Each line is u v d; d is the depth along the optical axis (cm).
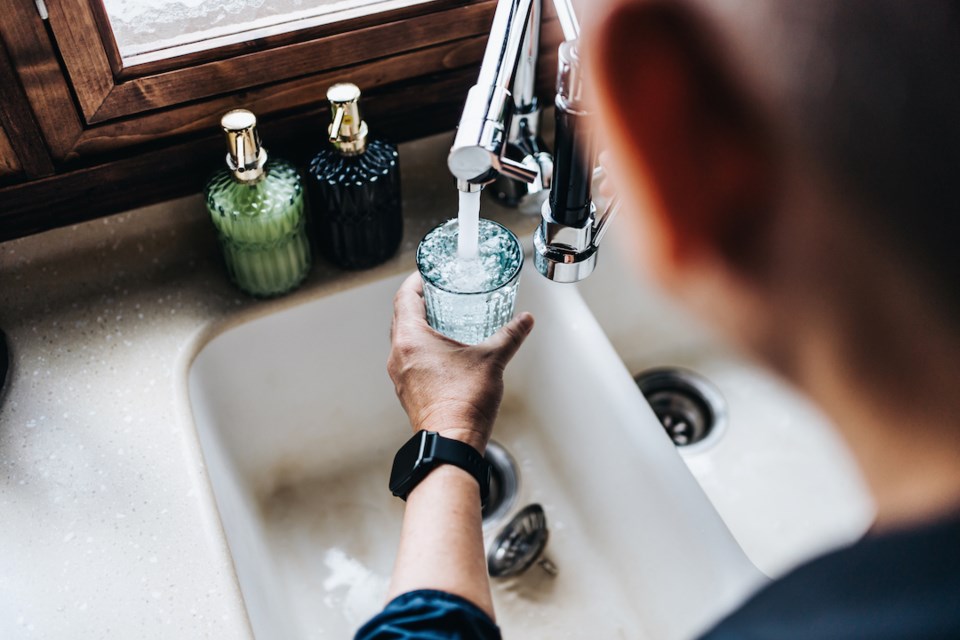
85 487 69
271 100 82
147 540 66
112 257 86
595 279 99
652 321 105
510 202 92
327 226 82
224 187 78
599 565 82
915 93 21
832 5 22
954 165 22
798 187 24
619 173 28
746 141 25
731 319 30
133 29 75
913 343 25
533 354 92
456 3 83
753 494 91
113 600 62
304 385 89
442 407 61
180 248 88
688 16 23
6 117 73
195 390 79
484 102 45
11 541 65
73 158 79
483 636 49
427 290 68
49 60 71
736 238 27
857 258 24
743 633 31
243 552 73
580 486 86
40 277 84
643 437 76
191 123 81
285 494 89
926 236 23
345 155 79
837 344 27
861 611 28
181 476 70
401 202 86
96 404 75
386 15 82
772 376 31
